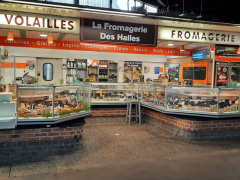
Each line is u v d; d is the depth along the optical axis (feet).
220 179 12.26
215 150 17.11
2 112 14.40
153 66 42.19
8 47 32.12
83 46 29.40
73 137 16.79
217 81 33.47
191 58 36.99
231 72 34.24
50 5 15.93
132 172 13.05
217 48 27.73
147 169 13.48
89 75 38.58
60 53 34.68
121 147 17.51
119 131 22.26
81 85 19.27
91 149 17.03
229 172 13.15
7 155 15.08
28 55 33.17
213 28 23.09
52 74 35.91
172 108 20.94
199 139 19.53
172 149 17.19
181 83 35.22
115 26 20.15
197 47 34.37
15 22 17.66
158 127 23.90
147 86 26.04
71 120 17.30
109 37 20.08
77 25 19.26
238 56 28.27
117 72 39.45
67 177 12.34
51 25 18.57
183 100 21.29
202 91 20.12
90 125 24.38
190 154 16.14
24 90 15.39
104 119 26.32
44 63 35.47
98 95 26.81
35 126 15.66
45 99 16.31
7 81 32.81
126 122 25.81
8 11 17.39
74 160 14.90
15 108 15.52
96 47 29.96
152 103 24.45
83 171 13.15
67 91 19.16
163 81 31.99
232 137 20.33
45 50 33.96
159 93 22.81
